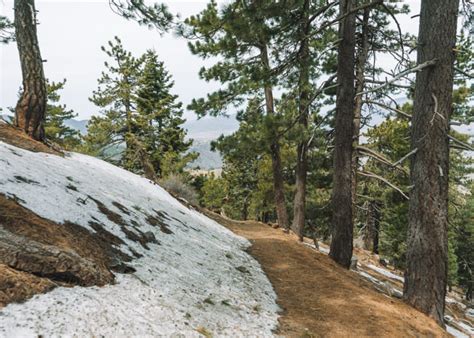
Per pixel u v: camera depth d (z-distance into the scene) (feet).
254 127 34.81
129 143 75.66
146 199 33.30
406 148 53.16
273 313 18.52
